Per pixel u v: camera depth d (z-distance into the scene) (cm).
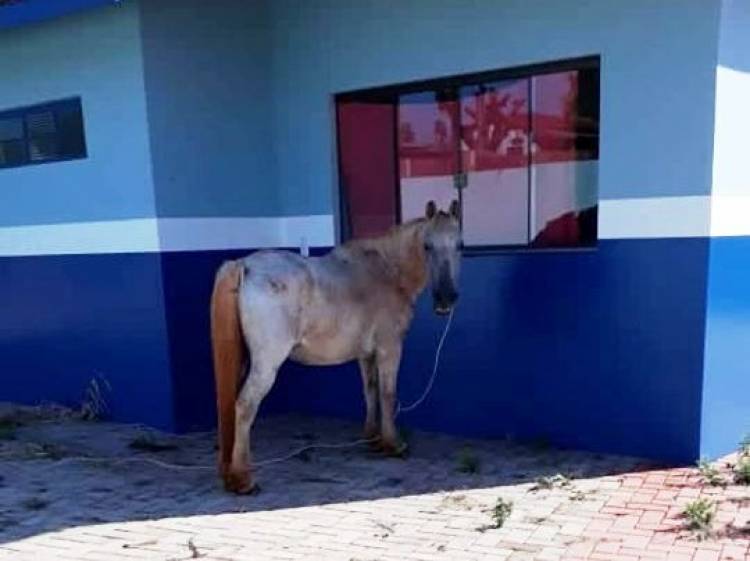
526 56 555
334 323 526
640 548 396
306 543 414
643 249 521
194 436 634
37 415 697
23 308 726
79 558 401
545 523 431
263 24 671
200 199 643
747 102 517
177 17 622
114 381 672
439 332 614
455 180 612
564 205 570
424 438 610
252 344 492
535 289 568
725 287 515
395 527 433
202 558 398
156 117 616
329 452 579
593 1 524
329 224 661
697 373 510
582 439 561
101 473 538
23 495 494
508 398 589
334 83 643
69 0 604
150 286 632
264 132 679
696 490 473
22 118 701
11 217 723
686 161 500
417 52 601
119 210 643
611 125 526
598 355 547
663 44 501
